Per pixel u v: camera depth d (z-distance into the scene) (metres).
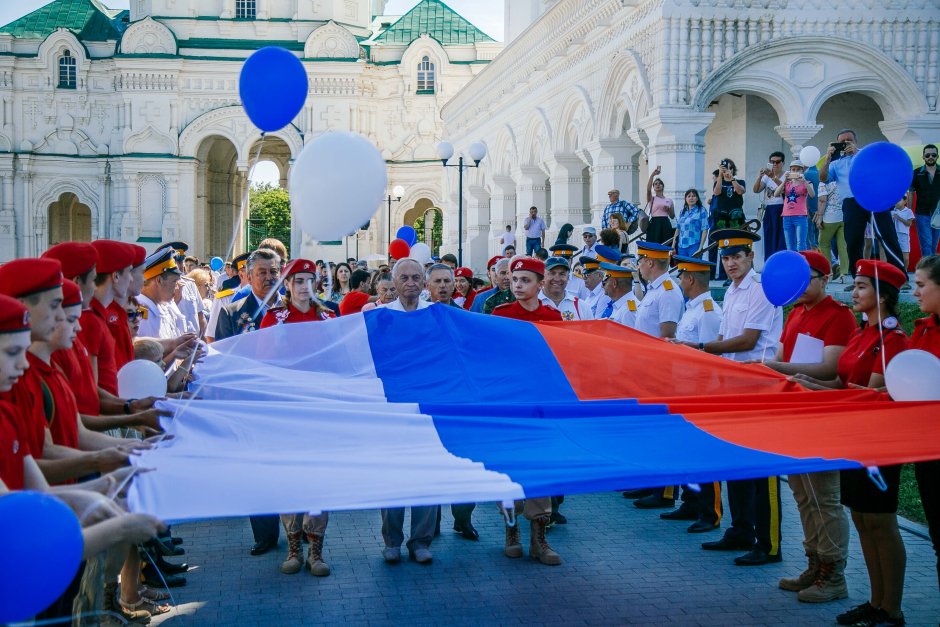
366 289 12.89
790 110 18.78
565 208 27.39
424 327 7.21
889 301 6.21
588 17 23.36
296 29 53.31
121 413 5.45
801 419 5.50
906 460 4.67
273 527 7.62
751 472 4.46
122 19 57.22
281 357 7.09
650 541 7.87
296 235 51.53
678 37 18.28
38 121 51.50
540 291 9.61
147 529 3.61
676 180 18.39
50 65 51.03
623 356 6.96
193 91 51.53
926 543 7.48
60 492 3.76
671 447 5.03
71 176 51.94
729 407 5.93
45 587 3.03
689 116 18.30
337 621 6.12
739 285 8.21
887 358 6.09
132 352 6.39
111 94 51.75
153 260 9.21
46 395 4.46
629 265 12.27
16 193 51.56
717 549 7.59
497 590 6.70
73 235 60.22
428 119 53.34
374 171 5.27
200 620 6.14
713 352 8.00
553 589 6.71
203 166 54.25
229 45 52.03
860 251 14.52
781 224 16.25
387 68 53.09
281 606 6.39
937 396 5.59
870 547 5.96
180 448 4.75
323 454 4.80
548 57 27.89
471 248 40.66
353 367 7.02
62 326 4.50
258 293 8.91
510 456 4.79
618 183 22.55
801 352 6.97
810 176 16.39
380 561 7.38
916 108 18.88
